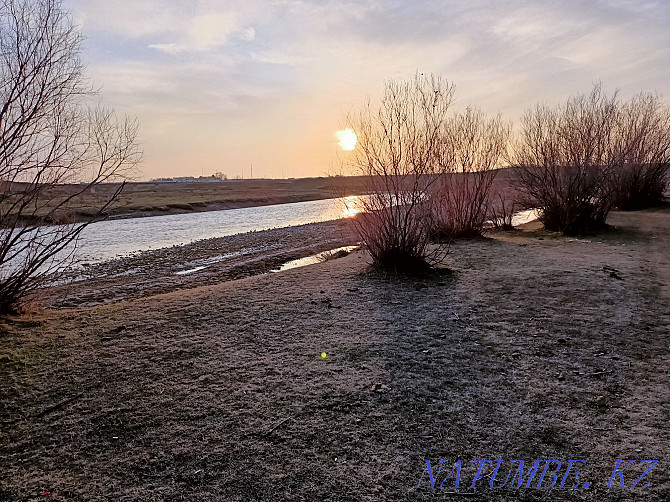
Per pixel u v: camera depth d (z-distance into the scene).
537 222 16.95
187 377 4.17
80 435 3.28
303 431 3.27
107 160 6.37
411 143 8.37
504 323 5.50
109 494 2.65
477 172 12.72
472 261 9.35
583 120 13.35
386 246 8.59
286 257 13.83
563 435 3.16
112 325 5.66
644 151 18.52
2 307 6.07
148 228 25.64
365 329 5.39
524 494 2.60
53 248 6.84
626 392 3.76
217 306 6.49
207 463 2.93
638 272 7.99
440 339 5.02
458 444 3.09
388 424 3.34
